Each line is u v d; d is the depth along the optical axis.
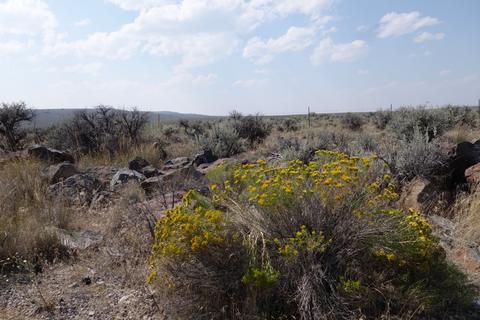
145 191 7.08
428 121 11.81
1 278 4.15
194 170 7.84
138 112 13.62
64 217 5.66
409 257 3.30
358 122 21.55
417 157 6.53
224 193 4.12
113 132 12.66
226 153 12.61
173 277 3.36
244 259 3.28
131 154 11.21
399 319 3.04
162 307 3.45
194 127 21.33
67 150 12.04
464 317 3.18
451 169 6.51
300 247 3.25
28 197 6.50
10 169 7.79
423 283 3.26
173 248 3.19
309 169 3.92
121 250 4.66
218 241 3.22
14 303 3.73
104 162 10.52
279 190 3.50
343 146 9.33
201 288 3.30
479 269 3.99
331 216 3.50
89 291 3.94
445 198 5.96
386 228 3.34
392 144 8.55
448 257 4.18
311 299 3.12
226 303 3.26
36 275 4.31
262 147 12.80
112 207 6.20
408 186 6.11
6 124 13.91
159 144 12.68
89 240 5.09
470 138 10.95
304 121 29.16
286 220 3.50
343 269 3.36
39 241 4.81
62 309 3.61
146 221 5.20
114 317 3.47
